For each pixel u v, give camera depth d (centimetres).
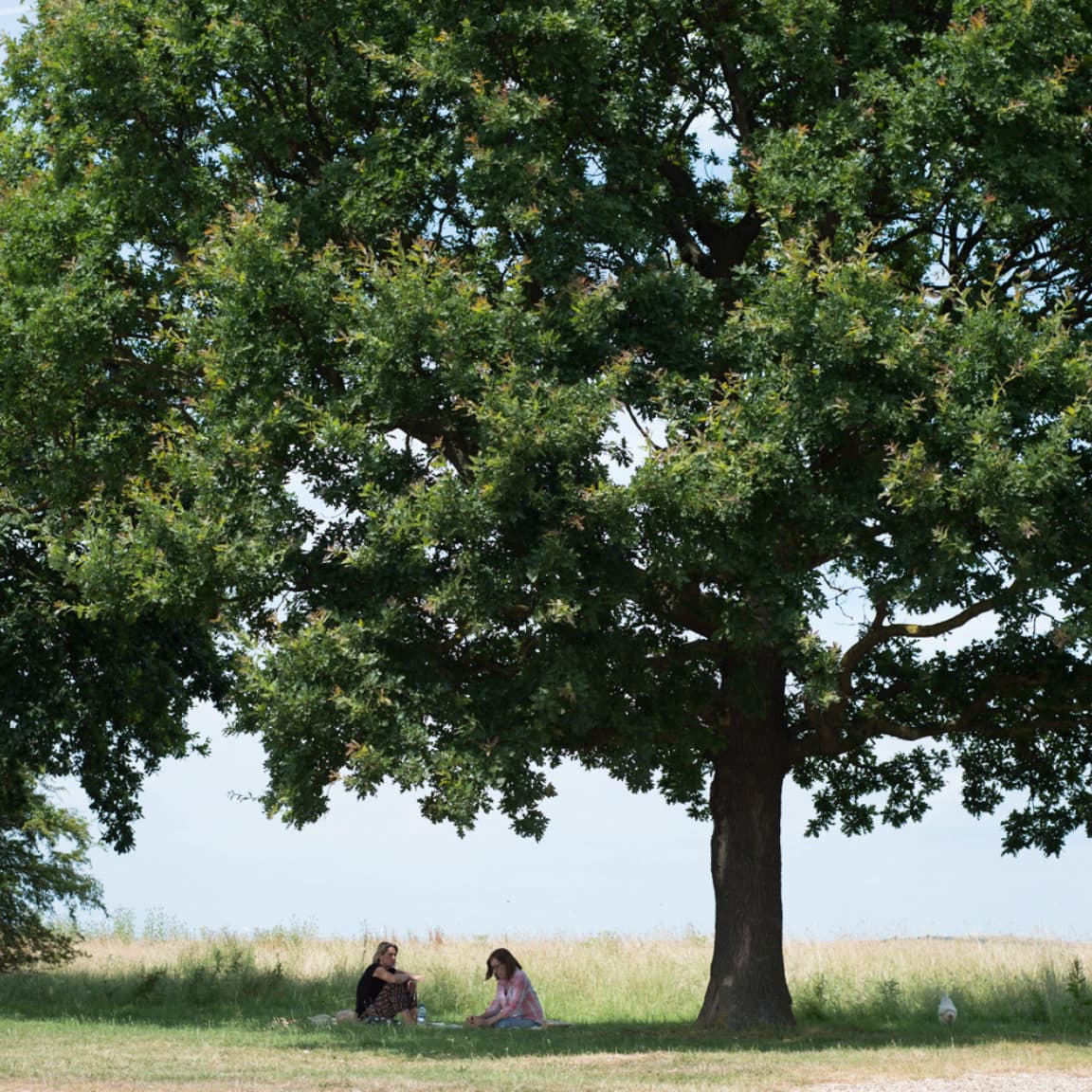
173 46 1714
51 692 2245
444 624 1600
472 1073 1234
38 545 2244
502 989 1867
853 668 1767
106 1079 1155
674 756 1700
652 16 1758
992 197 1513
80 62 1739
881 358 1448
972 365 1453
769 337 1539
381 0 1722
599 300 1548
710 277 1892
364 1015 1919
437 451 1599
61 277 1805
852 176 1577
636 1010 2203
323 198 1689
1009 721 1888
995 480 1388
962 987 2139
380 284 1502
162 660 2453
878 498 1485
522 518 1457
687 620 1727
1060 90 1528
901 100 1582
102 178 1823
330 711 1482
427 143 1642
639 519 1479
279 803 1543
